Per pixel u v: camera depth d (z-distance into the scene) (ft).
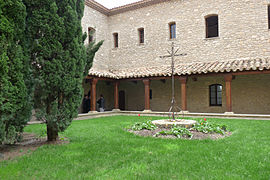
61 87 18.35
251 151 15.74
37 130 27.78
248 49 47.52
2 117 14.92
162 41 57.31
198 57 52.75
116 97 53.26
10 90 15.03
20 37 16.24
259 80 48.49
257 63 41.06
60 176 11.34
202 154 15.07
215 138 20.51
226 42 49.85
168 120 28.40
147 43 59.36
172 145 17.71
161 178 10.91
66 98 19.43
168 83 58.54
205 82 54.03
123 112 51.62
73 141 20.13
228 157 14.35
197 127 23.67
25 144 19.45
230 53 49.32
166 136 21.52
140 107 62.59
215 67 43.39
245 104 49.67
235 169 12.14
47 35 17.76
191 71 43.65
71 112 19.60
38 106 18.33
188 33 54.08
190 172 11.77
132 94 64.18
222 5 50.42
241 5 48.52
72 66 19.01
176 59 55.31
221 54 50.24
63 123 19.30
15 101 15.48
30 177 11.35
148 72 50.96
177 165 12.82
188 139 20.16
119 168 12.48
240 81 50.42
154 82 60.49
